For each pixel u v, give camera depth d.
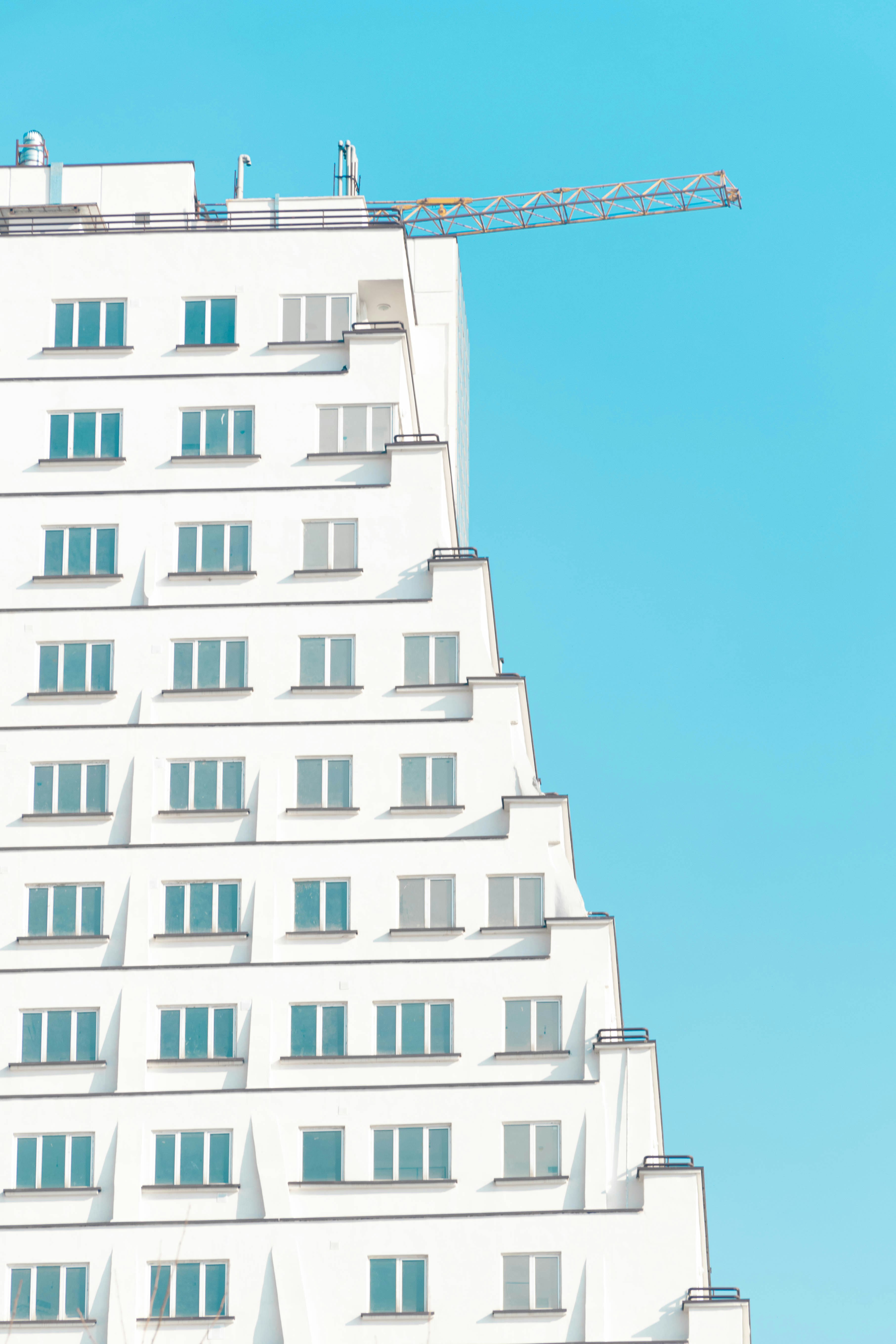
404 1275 71.75
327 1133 74.50
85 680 83.31
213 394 88.88
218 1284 71.75
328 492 86.44
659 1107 77.75
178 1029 76.56
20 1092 75.50
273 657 83.19
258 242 91.81
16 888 79.06
